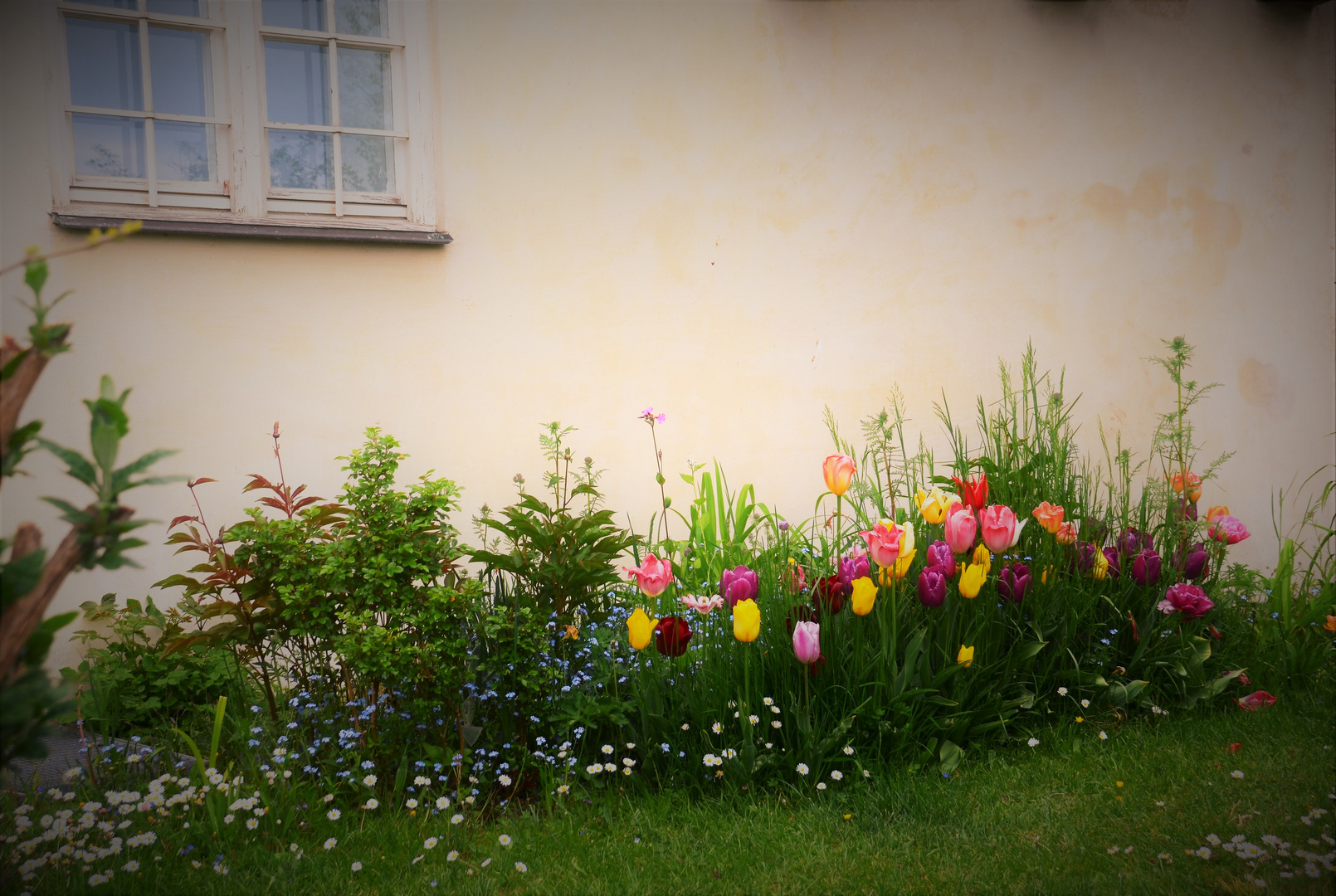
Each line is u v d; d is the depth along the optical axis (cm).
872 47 484
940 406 506
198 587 283
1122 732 312
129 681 318
